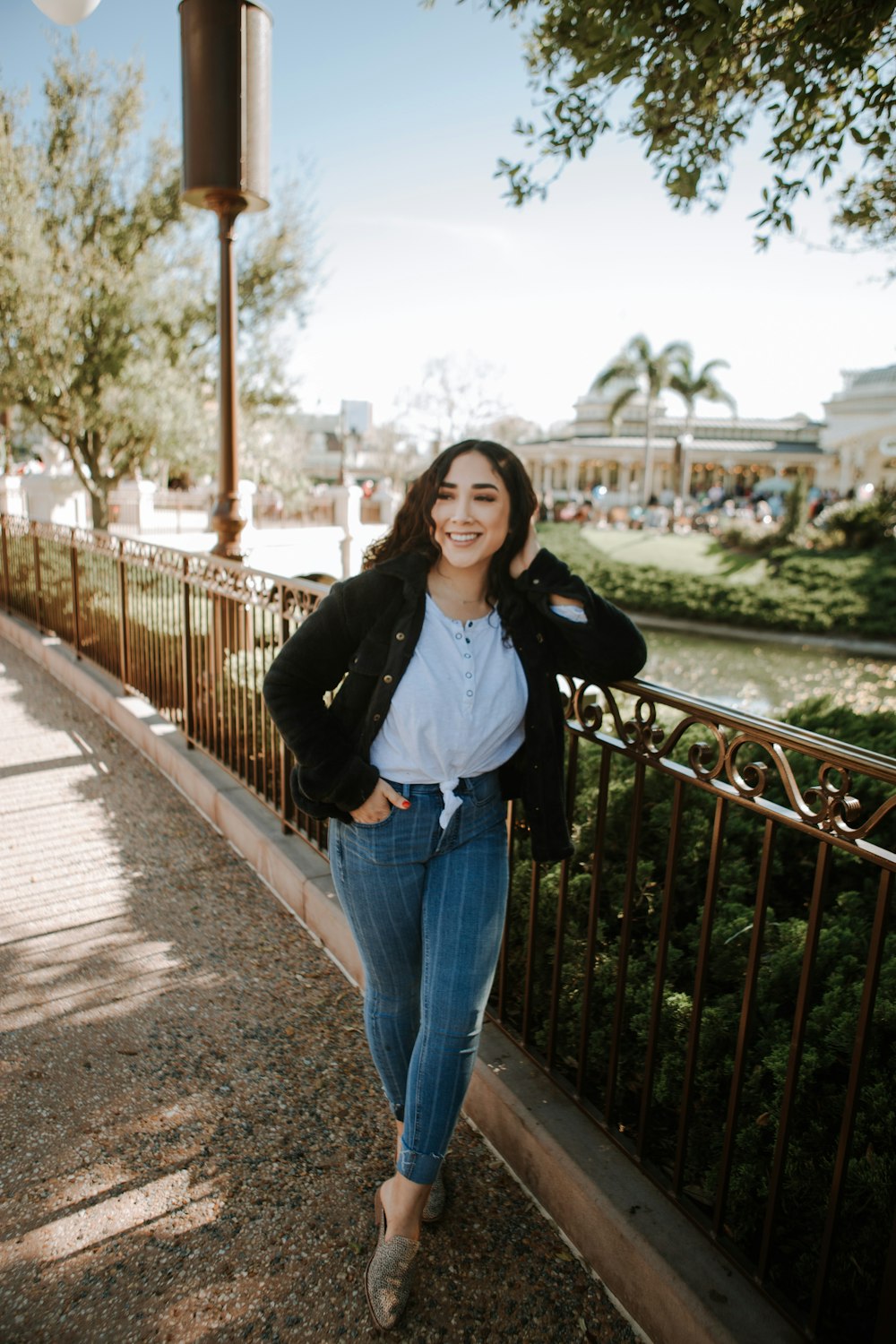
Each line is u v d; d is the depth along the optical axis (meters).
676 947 2.60
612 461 57.12
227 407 6.20
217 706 4.59
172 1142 2.28
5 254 12.66
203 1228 2.02
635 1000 2.43
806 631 16.73
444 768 1.75
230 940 3.30
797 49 2.49
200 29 5.32
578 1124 2.15
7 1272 1.88
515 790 1.90
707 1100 2.16
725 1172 1.75
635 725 1.97
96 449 14.87
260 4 5.41
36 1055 2.62
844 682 12.34
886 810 1.38
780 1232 1.84
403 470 44.12
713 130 3.29
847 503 21.12
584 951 2.63
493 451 1.70
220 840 4.21
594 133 3.26
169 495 19.28
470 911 1.77
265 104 5.63
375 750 1.76
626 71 2.61
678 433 62.12
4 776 5.01
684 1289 1.68
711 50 2.59
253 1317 1.80
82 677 6.73
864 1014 1.46
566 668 1.92
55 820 4.41
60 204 13.88
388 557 1.85
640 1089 2.32
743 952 2.46
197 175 5.57
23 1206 2.06
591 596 1.75
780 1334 1.60
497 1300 1.86
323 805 1.80
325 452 57.06
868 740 3.71
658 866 2.91
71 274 13.23
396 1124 2.20
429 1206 2.04
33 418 14.42
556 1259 1.97
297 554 11.60
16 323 12.77
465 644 1.72
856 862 2.97
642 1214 1.87
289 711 1.74
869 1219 1.73
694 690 11.80
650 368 35.81
